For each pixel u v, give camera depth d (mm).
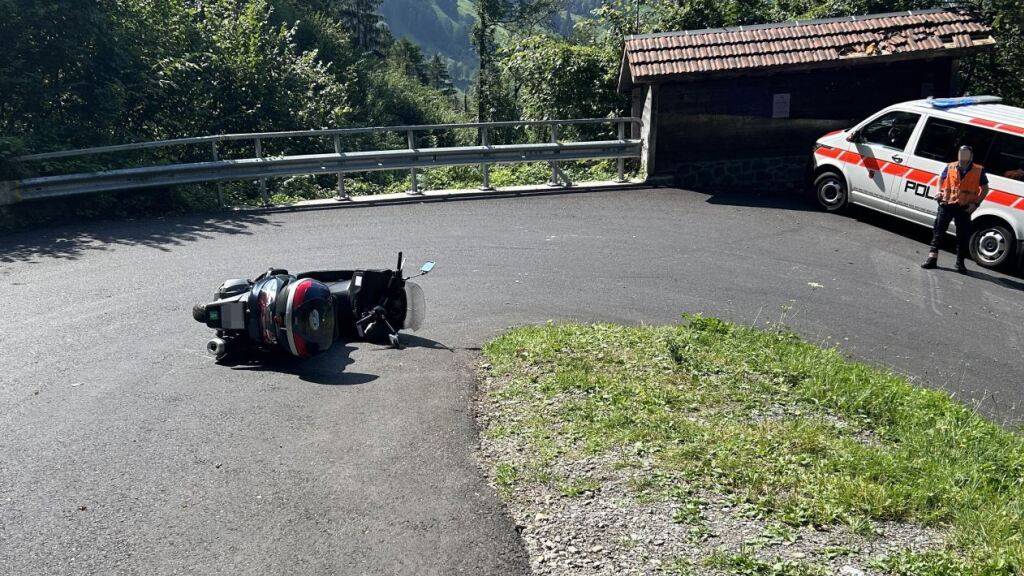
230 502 4883
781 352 7898
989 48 15664
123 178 13469
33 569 4211
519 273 10953
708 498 4887
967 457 5852
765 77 16469
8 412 6148
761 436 5781
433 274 10781
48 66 15109
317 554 4375
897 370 8320
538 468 5281
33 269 10297
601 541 4477
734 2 21859
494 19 62531
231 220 13680
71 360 7309
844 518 4680
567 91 21938
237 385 6789
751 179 17016
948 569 4184
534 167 18578
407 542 4492
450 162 15977
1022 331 9633
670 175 17016
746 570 4148
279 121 21078
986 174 12047
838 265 11906
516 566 4312
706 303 10008
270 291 7000
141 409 6238
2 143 12477
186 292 9531
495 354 7609
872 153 13992
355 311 7938
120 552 4371
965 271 11875
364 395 6566
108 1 16203
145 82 16938
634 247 12391
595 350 7691
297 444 5648
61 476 5172
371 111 45094
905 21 16469
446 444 5668
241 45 20656
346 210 14648
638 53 16766
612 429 5836
